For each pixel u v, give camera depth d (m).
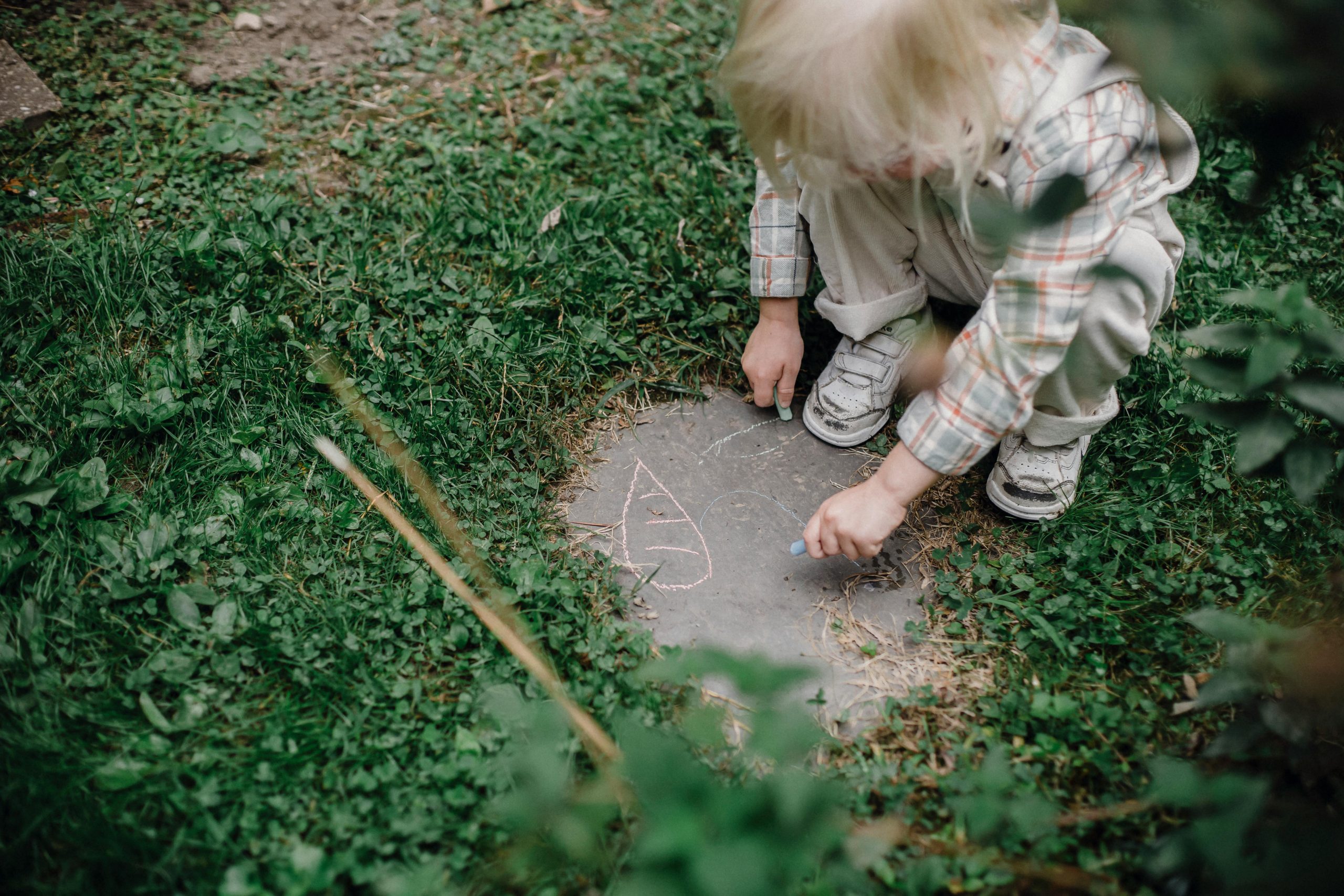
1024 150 1.47
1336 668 1.34
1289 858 1.20
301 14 3.21
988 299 1.62
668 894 0.96
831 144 1.37
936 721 1.79
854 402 2.22
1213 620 1.48
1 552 1.83
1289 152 0.86
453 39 3.19
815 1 1.28
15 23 3.00
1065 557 2.04
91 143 2.72
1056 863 1.54
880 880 1.52
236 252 2.42
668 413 2.35
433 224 2.55
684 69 3.09
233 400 2.18
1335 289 2.53
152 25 3.10
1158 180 1.66
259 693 1.73
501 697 1.66
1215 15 0.77
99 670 1.72
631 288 2.49
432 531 1.99
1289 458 1.39
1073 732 1.71
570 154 2.82
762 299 2.18
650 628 1.95
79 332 2.25
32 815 1.51
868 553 1.77
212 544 1.92
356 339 2.28
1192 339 1.38
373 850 1.53
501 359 2.29
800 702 1.83
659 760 1.01
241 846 1.52
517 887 1.51
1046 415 1.94
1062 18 1.56
